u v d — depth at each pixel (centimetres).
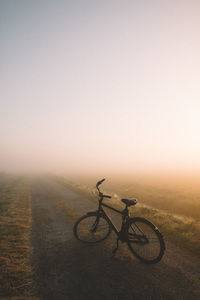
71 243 472
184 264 351
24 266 360
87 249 430
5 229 605
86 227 465
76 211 868
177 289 277
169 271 328
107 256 392
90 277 317
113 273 327
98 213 453
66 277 319
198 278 304
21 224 665
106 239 482
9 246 461
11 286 296
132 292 274
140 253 379
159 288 281
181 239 470
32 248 448
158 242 358
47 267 355
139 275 318
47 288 290
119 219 677
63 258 391
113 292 276
